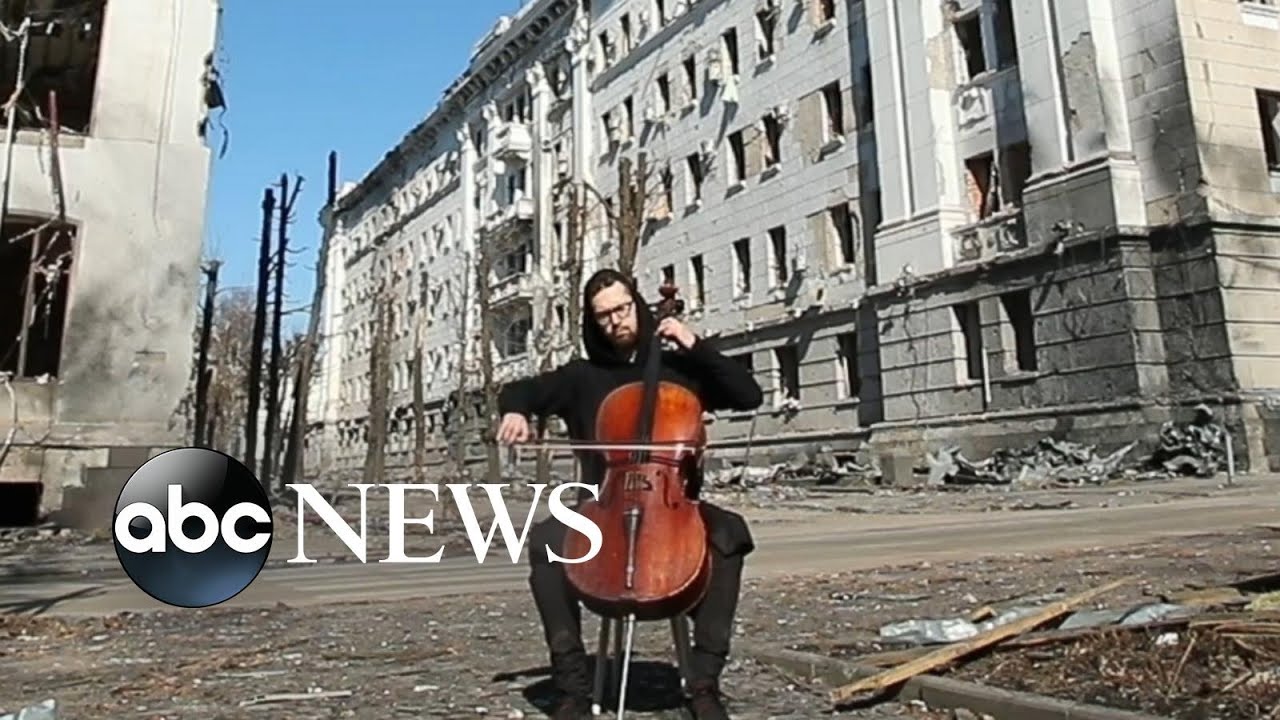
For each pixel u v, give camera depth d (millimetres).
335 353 76188
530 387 3146
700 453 3082
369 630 5742
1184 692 3223
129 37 16766
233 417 57875
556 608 3080
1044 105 22344
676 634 3156
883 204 26969
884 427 26047
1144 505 14188
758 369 32469
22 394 15195
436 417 56469
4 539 13656
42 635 5773
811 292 30344
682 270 36938
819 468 27766
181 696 3891
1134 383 19859
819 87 30797
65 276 16766
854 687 3510
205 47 17188
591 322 3160
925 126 25688
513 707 3578
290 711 3572
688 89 37469
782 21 32594
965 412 23938
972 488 20719
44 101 23188
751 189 33531
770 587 7074
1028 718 3107
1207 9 20609
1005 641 3990
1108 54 21344
